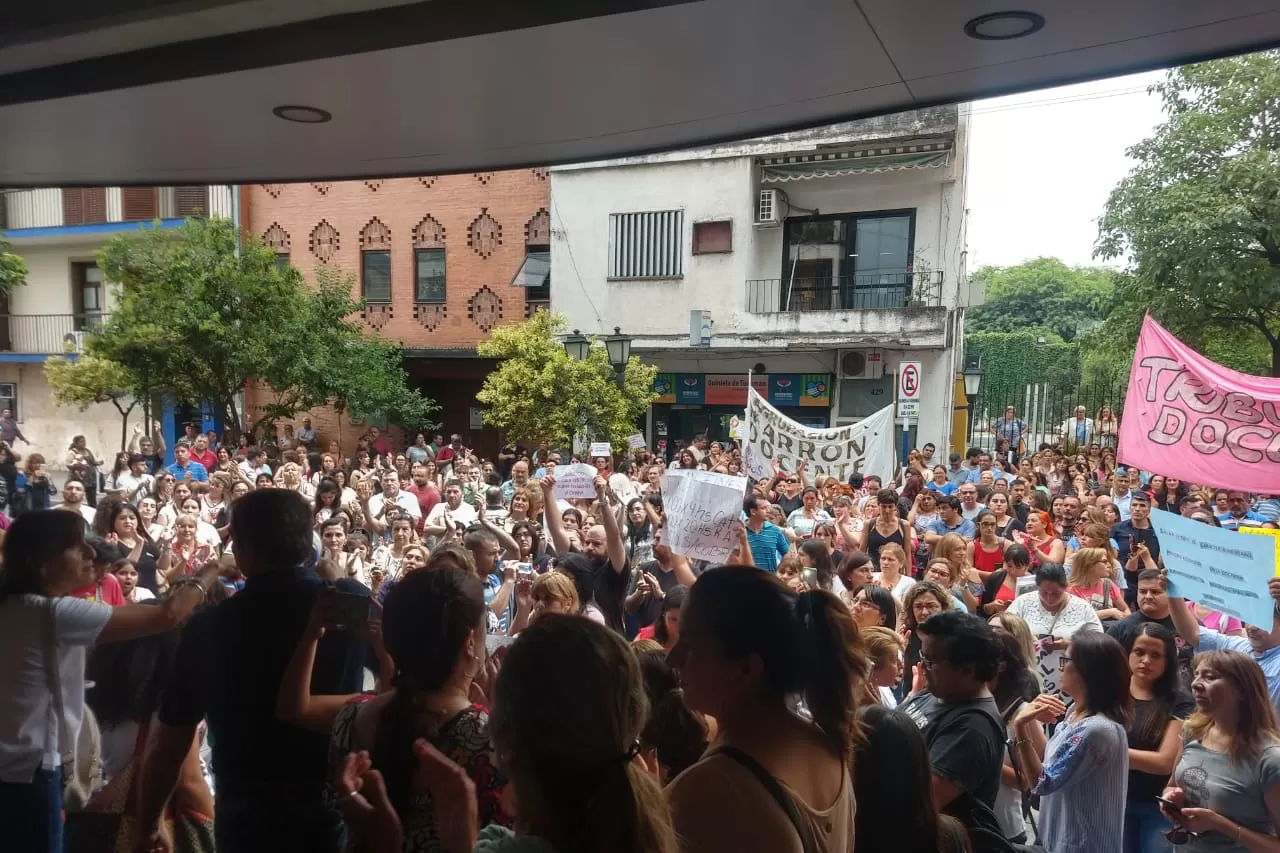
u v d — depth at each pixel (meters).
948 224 17.84
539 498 8.19
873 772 2.33
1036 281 59.66
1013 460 18.08
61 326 24.22
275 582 2.52
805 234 19.17
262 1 2.45
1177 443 7.90
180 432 23.05
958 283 17.95
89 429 24.03
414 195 22.09
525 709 1.46
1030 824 4.38
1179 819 3.29
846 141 17.64
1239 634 5.71
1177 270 15.02
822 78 3.07
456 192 21.83
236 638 2.44
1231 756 3.32
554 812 1.44
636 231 19.78
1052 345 36.44
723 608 1.79
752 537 7.27
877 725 2.39
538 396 17.33
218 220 18.02
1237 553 4.39
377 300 22.62
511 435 17.75
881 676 3.53
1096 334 18.06
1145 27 2.60
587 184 20.09
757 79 3.07
